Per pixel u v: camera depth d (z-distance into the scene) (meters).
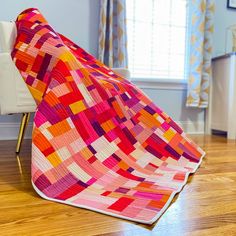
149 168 1.04
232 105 2.20
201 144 1.90
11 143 1.83
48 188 0.81
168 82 2.48
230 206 0.76
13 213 0.70
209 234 0.60
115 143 1.06
